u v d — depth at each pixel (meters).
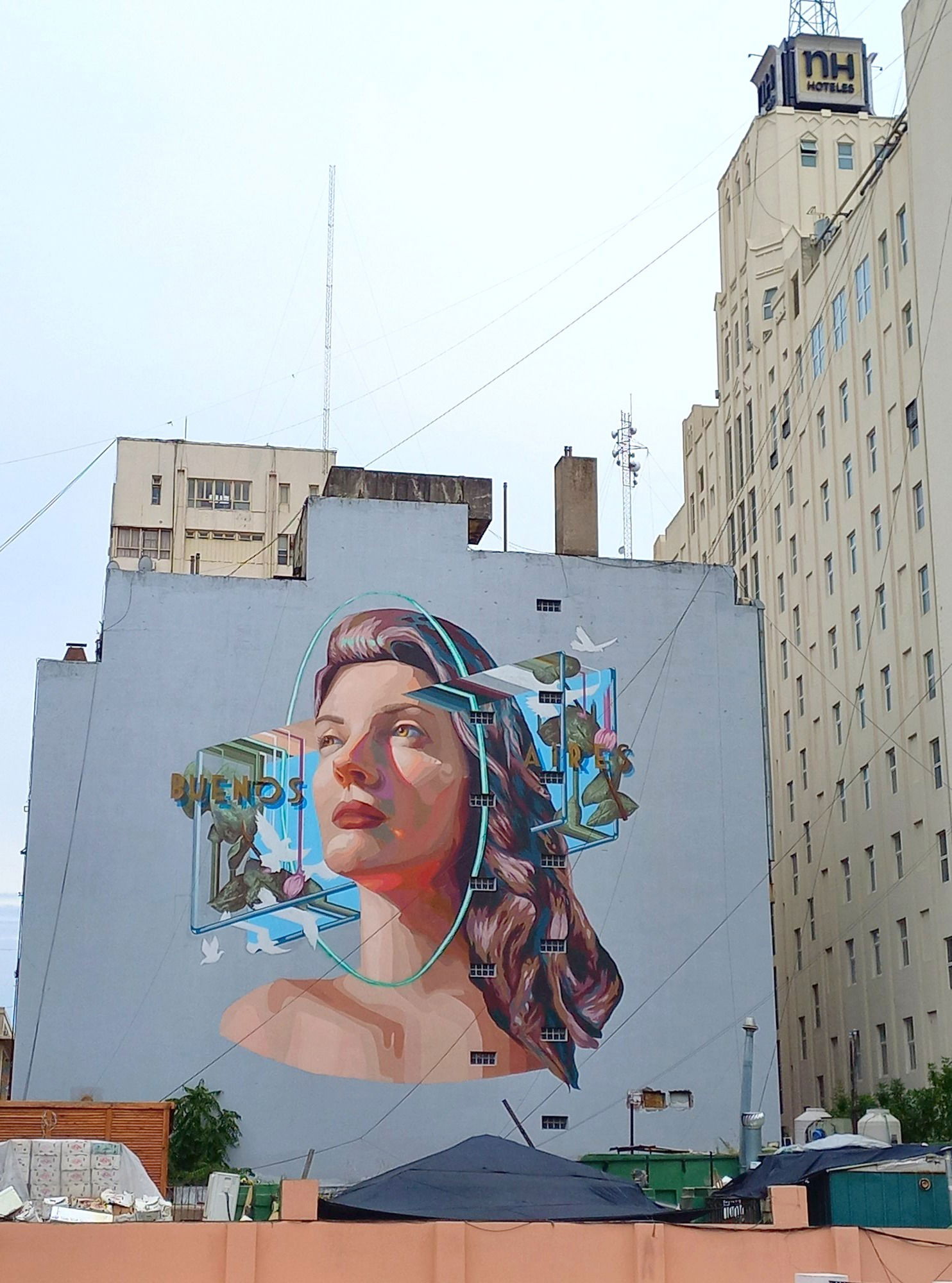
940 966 60.09
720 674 57.75
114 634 54.69
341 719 55.06
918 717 63.53
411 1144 51.69
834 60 93.31
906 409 66.31
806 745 75.88
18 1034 51.00
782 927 77.50
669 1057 53.75
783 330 83.12
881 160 70.88
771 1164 35.97
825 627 74.38
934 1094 52.81
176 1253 29.22
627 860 55.41
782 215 89.56
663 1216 32.38
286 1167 50.94
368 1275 29.52
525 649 56.78
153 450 98.50
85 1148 36.12
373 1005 52.72
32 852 52.56
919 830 62.69
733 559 89.75
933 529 62.47
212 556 97.06
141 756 53.78
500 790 55.28
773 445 84.00
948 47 63.81
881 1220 34.59
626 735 56.59
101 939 52.09
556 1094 52.84
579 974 54.06
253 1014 52.12
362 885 53.69
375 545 56.91
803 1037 73.62
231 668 54.97
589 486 60.69
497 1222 30.06
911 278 66.62
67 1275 28.86
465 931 53.81
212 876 53.09
